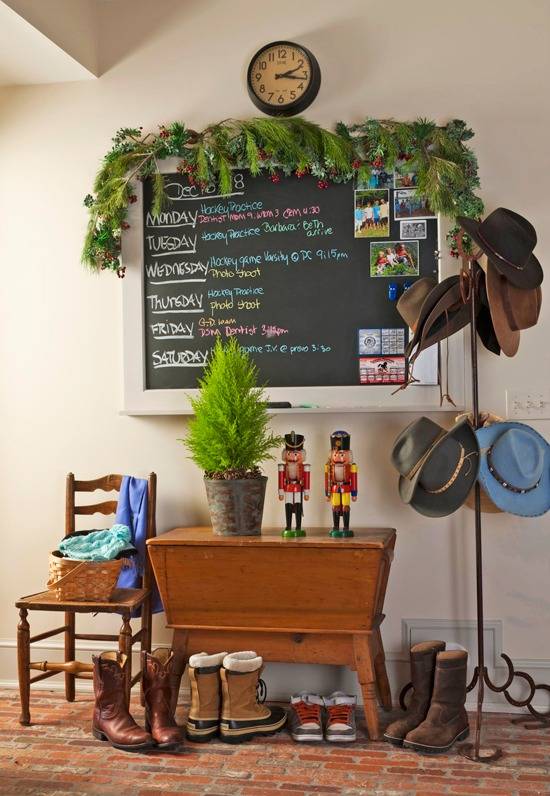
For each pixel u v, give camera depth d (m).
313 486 3.73
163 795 2.76
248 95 3.80
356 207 3.70
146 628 3.60
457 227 3.54
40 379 3.95
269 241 3.77
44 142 3.95
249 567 3.29
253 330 3.77
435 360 3.62
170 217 3.84
